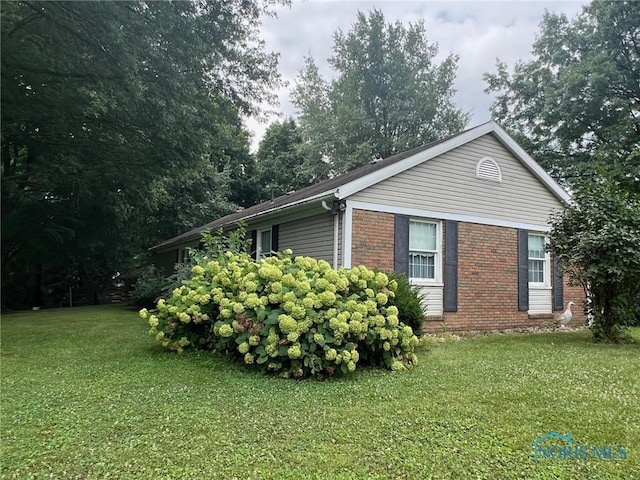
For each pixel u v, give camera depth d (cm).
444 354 613
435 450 271
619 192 814
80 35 803
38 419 329
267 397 386
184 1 852
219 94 1125
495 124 1012
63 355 588
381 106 2858
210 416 334
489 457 262
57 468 249
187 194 2250
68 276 2081
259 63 1141
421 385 427
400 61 2817
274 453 267
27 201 1485
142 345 666
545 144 2117
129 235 1977
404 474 242
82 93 936
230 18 985
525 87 2195
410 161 888
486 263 989
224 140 1300
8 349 638
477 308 962
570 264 812
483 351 643
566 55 2056
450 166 956
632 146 1722
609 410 347
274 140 3244
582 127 1952
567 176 1917
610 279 755
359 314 480
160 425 315
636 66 1839
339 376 469
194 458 261
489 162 1019
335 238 836
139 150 1167
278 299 495
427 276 919
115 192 1540
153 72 888
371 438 290
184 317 576
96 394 394
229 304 540
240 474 241
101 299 2158
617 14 1820
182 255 1864
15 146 1388
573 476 241
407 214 885
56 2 733
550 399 377
